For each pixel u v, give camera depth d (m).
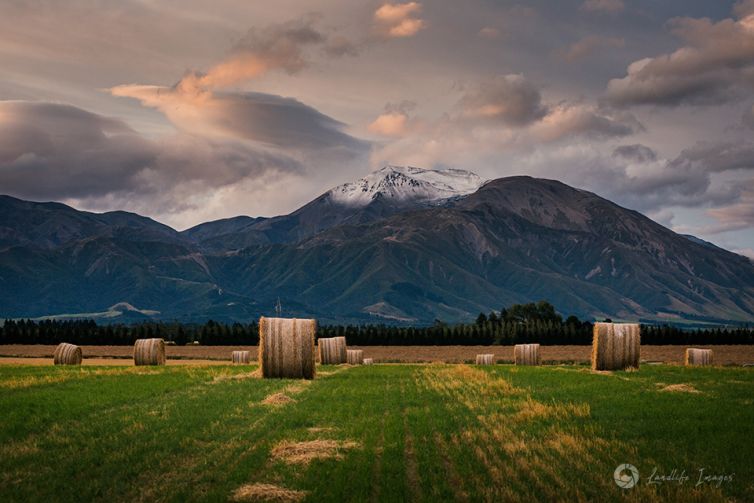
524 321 150.88
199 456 17.69
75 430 20.75
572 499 14.03
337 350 56.75
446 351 107.75
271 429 21.19
